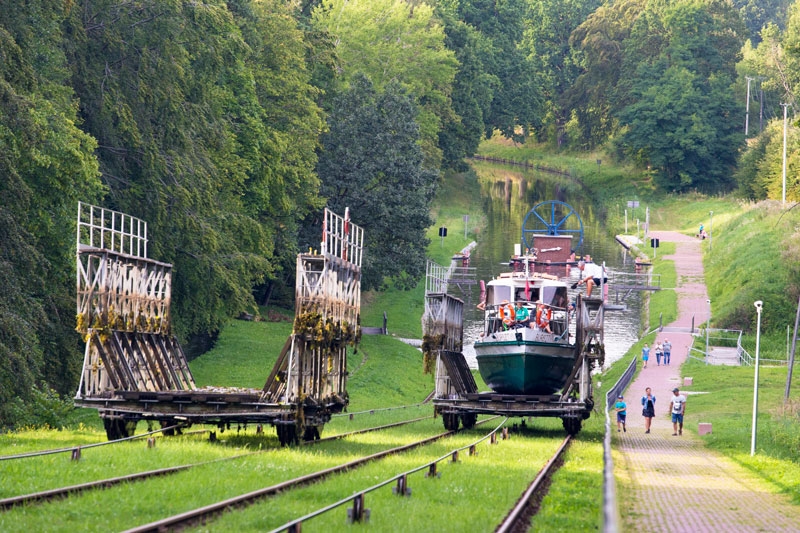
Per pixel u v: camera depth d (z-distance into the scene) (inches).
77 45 5497.1
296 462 2837.1
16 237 4343.0
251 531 1830.7
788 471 3284.9
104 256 3432.6
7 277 4256.9
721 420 5526.6
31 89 4731.8
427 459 3058.6
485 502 2288.4
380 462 2918.3
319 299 3462.1
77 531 1766.7
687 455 3868.1
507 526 1882.4
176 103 5900.6
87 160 4928.6
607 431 3019.2
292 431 3321.9
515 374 4532.5
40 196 4677.7
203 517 1929.1
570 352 4603.8
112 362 3425.2
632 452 3860.7
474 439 3973.9
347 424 4635.8
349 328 3843.5
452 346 4936.0
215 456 2901.1
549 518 2105.1
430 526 1937.7
